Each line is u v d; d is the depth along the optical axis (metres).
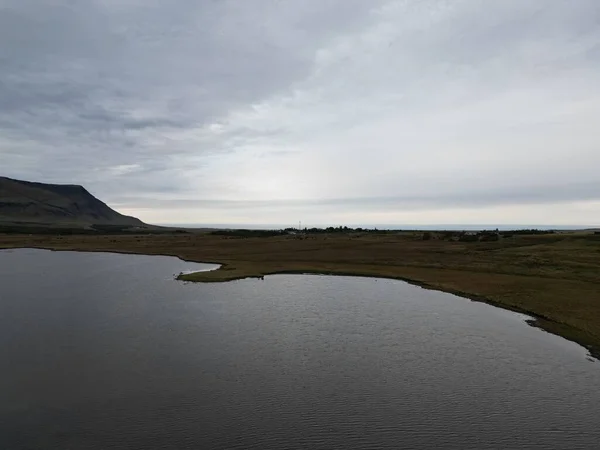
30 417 18.62
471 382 22.53
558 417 18.84
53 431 17.48
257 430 17.69
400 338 30.14
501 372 23.91
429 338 30.11
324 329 32.34
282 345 28.47
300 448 16.44
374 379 22.91
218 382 22.36
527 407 19.78
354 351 27.36
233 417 18.70
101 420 18.36
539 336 30.50
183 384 22.06
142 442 16.72
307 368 24.41
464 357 26.30
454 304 41.12
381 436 17.31
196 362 25.20
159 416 18.73
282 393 21.11
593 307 37.22
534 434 17.47
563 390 21.58
